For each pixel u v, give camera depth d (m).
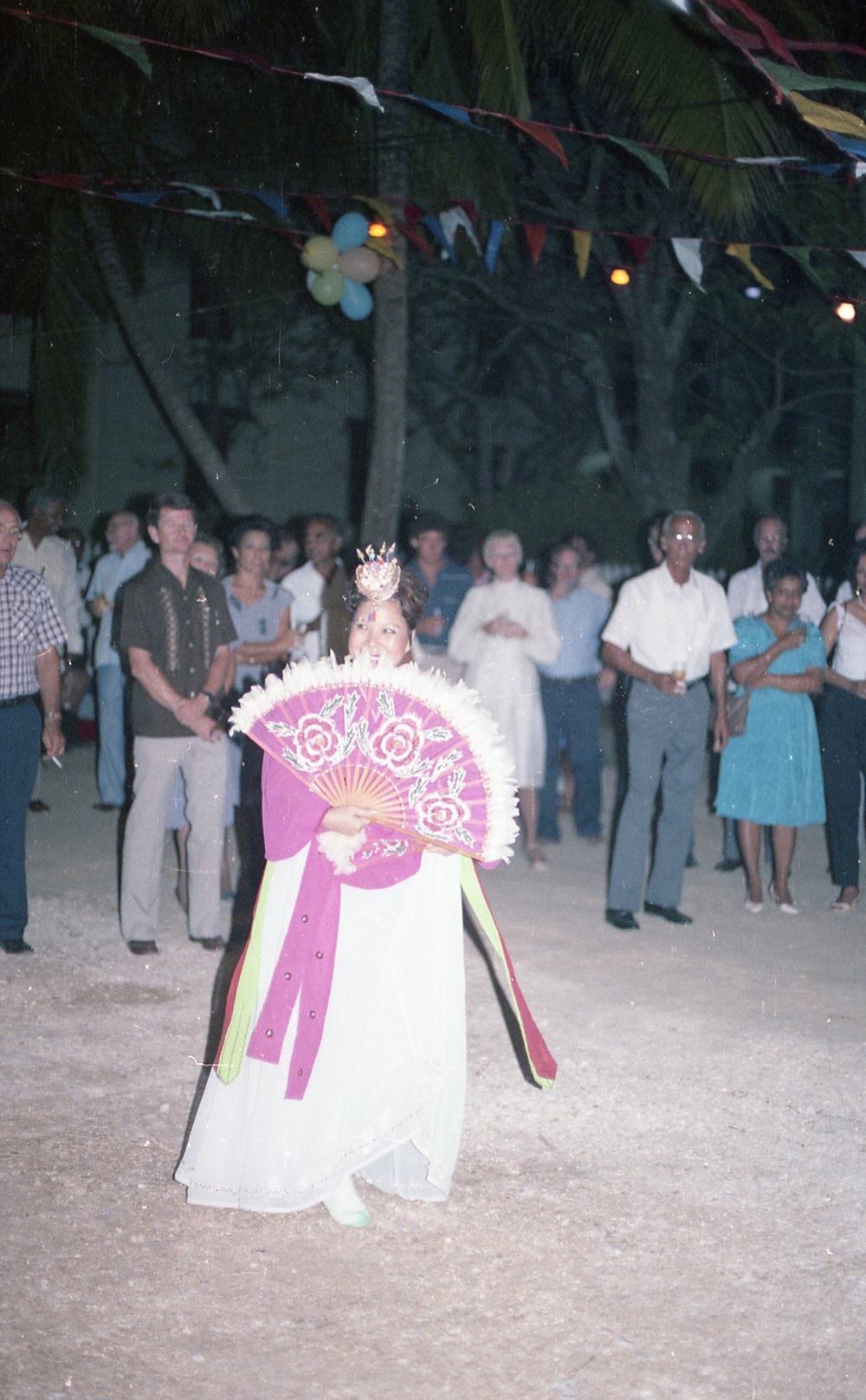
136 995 5.97
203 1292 3.57
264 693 3.84
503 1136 4.59
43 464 15.48
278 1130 3.77
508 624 8.71
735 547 20.89
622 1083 5.10
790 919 7.69
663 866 7.60
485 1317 3.49
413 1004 3.84
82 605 11.75
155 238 15.41
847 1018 5.95
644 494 18.92
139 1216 3.96
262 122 14.32
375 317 13.35
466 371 22.67
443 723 3.79
